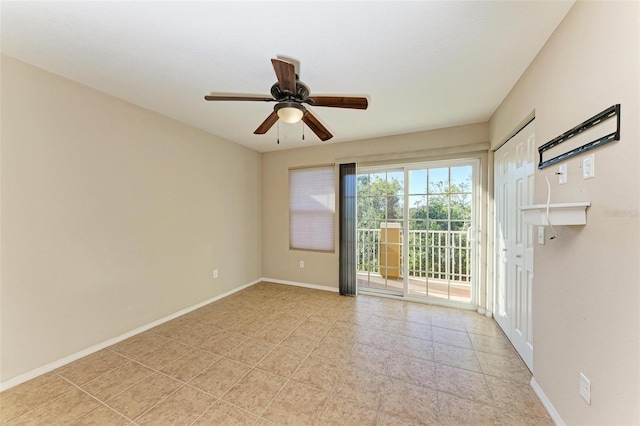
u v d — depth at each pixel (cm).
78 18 144
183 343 245
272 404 167
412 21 146
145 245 272
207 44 168
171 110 276
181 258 313
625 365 101
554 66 154
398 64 191
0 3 132
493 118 282
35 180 195
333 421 153
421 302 351
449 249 340
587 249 124
